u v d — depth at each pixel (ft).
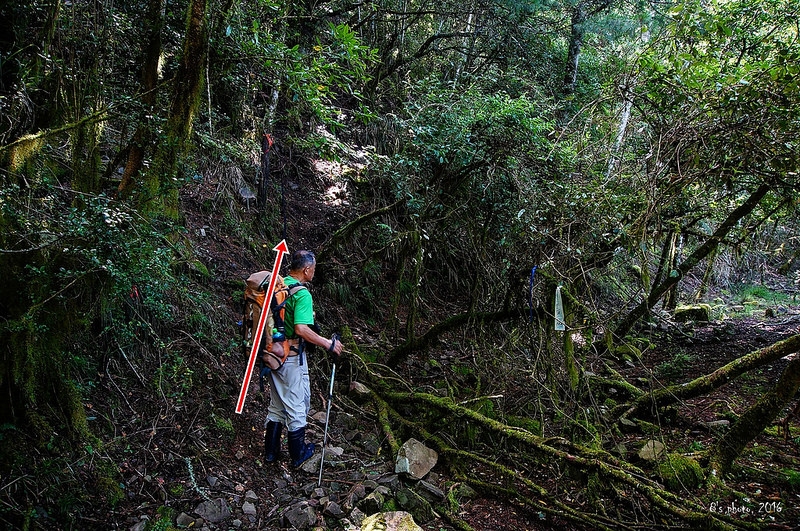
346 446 13.43
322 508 10.80
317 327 12.19
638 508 11.05
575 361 14.94
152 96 11.28
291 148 25.20
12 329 8.89
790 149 11.76
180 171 11.81
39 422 9.52
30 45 10.05
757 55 18.15
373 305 22.45
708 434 16.08
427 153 20.24
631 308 24.49
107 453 10.38
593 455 11.62
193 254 16.35
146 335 12.93
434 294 24.86
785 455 14.71
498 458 13.34
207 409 12.71
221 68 13.42
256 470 11.84
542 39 36.37
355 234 24.07
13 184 8.76
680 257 28.17
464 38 36.29
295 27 21.76
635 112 14.79
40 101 10.41
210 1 11.60
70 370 10.72
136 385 12.14
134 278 10.04
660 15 29.91
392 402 15.30
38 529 8.38
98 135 10.59
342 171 26.00
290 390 11.84
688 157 12.92
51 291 9.41
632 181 13.91
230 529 9.97
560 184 16.21
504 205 18.30
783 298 38.50
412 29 35.55
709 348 26.61
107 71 11.58
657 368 22.88
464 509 11.60
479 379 16.57
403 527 10.14
